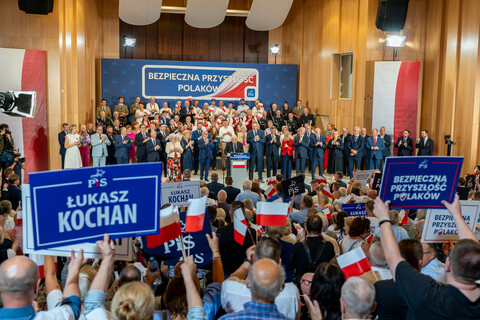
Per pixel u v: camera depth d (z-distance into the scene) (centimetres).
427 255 444
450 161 354
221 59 2242
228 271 550
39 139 1539
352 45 1898
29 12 1461
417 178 355
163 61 2069
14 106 834
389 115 1803
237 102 2128
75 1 1711
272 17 1962
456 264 258
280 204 526
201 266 463
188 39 2219
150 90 2073
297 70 2181
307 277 412
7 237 555
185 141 1719
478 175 1159
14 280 249
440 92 1753
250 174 1756
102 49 2142
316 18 2073
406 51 1848
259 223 531
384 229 292
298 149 1728
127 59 2058
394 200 358
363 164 1833
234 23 2238
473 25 1570
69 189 296
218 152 1989
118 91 2058
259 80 2130
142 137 1706
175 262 460
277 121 1995
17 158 1302
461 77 1634
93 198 303
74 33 1720
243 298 352
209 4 1889
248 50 2255
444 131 1712
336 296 350
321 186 999
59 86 1573
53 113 1573
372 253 412
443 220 427
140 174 308
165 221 400
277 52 2153
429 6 1812
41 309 365
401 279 273
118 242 400
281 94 2144
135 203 310
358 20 1875
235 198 1034
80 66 1783
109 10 2136
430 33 1809
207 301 355
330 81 1998
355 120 1898
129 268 379
